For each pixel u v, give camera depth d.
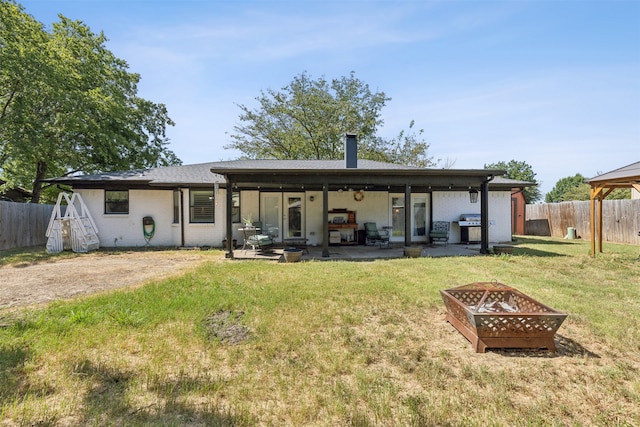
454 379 2.74
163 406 2.33
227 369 2.89
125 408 2.30
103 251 10.74
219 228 12.09
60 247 10.62
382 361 3.06
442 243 13.00
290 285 5.73
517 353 3.22
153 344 3.34
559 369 2.90
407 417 2.22
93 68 16.16
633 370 2.89
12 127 13.82
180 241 12.00
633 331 3.65
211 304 4.56
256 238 10.43
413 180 9.87
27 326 3.71
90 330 3.65
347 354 3.15
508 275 6.54
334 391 2.53
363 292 5.25
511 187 13.57
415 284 5.78
